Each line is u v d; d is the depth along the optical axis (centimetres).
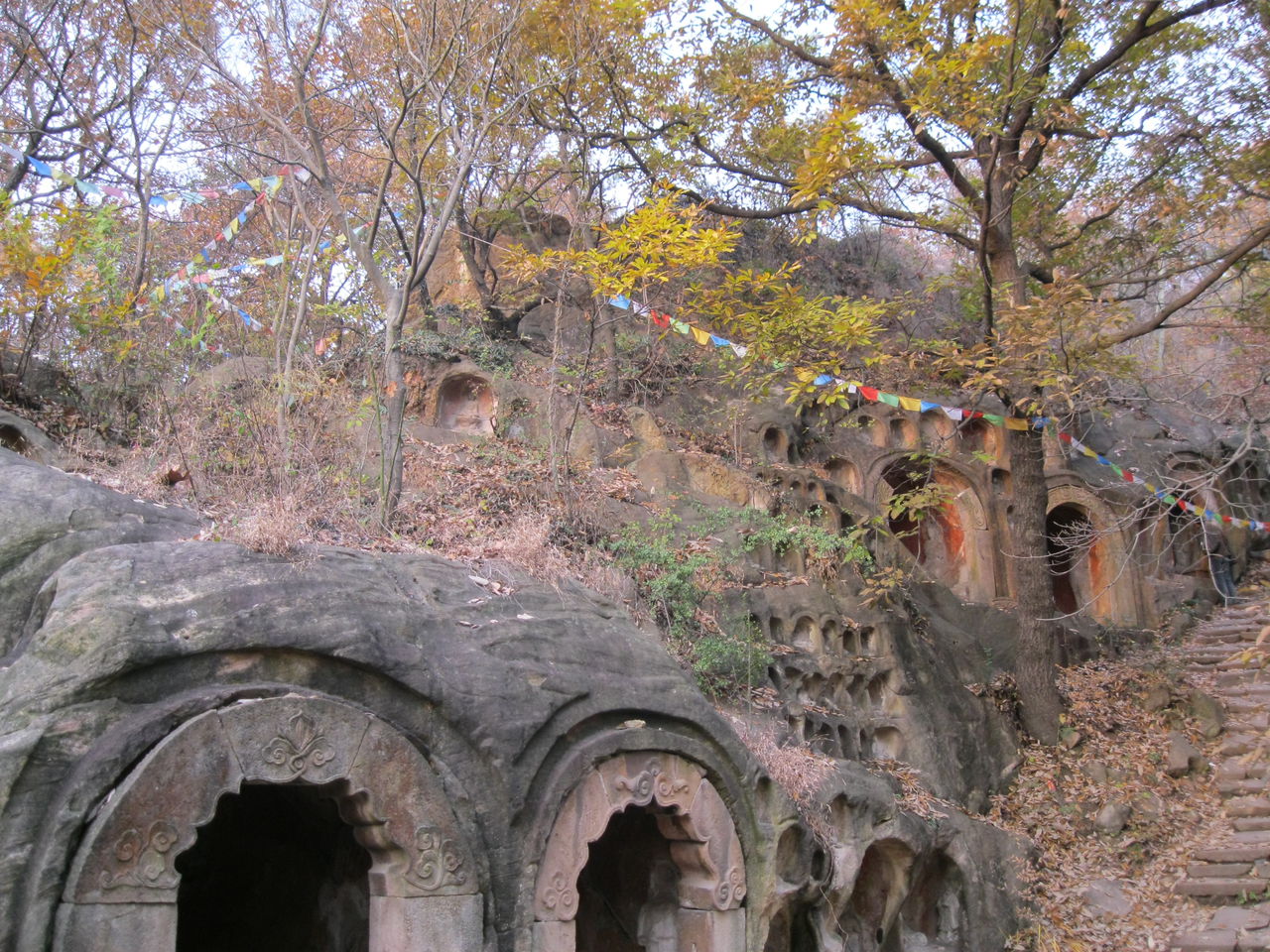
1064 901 1111
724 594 1109
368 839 643
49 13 1258
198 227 1361
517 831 694
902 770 1138
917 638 1278
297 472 938
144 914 539
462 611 748
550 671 745
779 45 1538
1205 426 2002
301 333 1197
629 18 1429
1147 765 1320
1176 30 1454
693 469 1340
